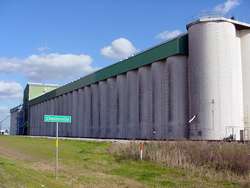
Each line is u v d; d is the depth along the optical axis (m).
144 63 69.31
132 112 72.94
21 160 28.17
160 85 65.25
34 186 14.66
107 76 82.69
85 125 93.38
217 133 55.31
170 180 18.89
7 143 49.28
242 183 17.98
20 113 161.50
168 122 62.72
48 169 22.42
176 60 62.03
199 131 56.44
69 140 55.28
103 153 32.47
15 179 16.45
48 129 120.62
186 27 61.28
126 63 75.38
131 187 16.42
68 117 19.31
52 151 35.56
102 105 85.31
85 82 93.94
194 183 18.05
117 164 25.25
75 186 15.71
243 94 61.06
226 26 58.12
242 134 57.47
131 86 73.62
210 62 56.94
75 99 101.31
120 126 76.81
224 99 56.28
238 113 58.47
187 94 61.44
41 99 131.25
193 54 58.62
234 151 22.47
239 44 61.94
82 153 33.06
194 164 22.70
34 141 53.84
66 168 23.06
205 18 57.81
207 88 56.66
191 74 59.00
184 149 25.50
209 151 23.48
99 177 19.09
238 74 60.31
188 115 60.97
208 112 56.12
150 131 67.81
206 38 57.47
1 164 23.05
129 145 30.56
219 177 19.48
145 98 69.12
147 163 25.03
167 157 24.56
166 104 63.75
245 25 61.12
